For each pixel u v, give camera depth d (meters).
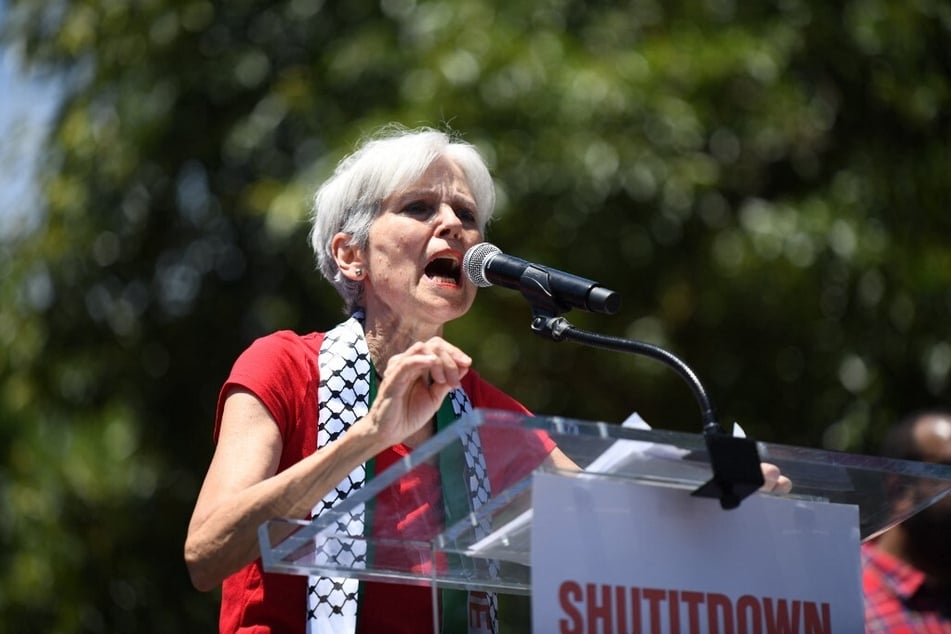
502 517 3.61
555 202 10.50
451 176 4.75
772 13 11.30
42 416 11.92
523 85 10.32
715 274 10.95
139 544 11.90
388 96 10.84
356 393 4.59
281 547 3.67
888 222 11.30
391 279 4.64
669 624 3.39
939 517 5.02
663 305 11.15
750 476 3.37
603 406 11.43
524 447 3.39
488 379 10.97
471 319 10.66
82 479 11.56
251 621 4.30
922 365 11.17
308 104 11.08
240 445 4.27
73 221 11.99
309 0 11.67
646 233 10.89
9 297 12.16
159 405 12.27
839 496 3.88
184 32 11.74
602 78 10.38
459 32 10.53
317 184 10.27
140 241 12.20
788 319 11.11
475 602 4.53
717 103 10.98
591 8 11.01
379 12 11.32
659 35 10.95
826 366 11.25
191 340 12.34
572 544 3.33
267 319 11.95
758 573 3.54
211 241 12.31
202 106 11.79
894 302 11.09
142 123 11.68
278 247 11.43
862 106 11.69
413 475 3.59
